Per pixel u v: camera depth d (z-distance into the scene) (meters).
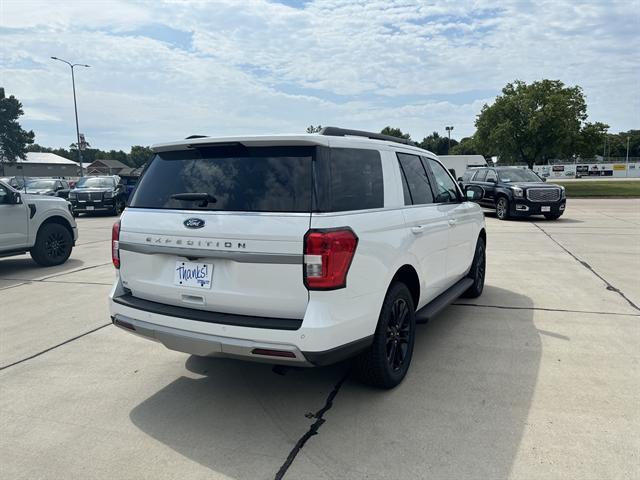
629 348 4.39
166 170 3.43
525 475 2.60
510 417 3.20
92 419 3.31
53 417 3.35
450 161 41.34
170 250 3.21
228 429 3.16
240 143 3.08
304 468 2.71
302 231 2.80
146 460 2.83
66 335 5.02
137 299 3.50
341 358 3.03
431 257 4.25
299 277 2.82
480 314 5.46
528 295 6.28
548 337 4.70
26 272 8.41
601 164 75.38
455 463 2.72
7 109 84.88
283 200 2.91
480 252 6.10
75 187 21.31
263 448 2.93
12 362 4.33
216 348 3.00
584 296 6.19
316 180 2.90
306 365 2.89
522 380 3.75
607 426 3.07
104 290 6.93
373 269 3.19
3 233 8.10
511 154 37.81
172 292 3.26
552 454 2.78
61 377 4.00
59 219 9.12
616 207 20.27
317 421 3.22
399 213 3.67
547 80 36.75
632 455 2.77
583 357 4.19
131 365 4.23
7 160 86.38
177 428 3.18
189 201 3.20
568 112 35.62
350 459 2.79
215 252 3.01
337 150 3.15
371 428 3.11
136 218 3.43
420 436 3.00
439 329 4.96
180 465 2.77
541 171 76.38
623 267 7.99
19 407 3.50
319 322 2.80
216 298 3.07
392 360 3.62
